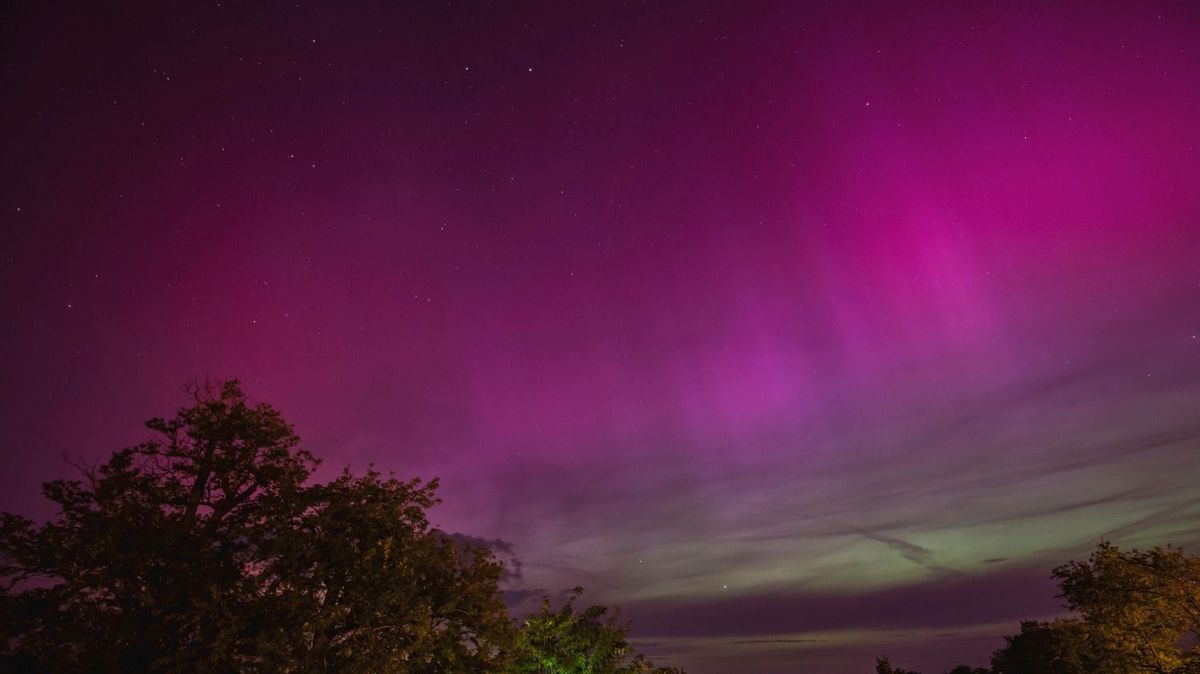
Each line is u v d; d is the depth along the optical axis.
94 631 21.91
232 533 23.81
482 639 24.44
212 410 25.67
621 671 29.39
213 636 21.25
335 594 22.52
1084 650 35.19
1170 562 33.66
